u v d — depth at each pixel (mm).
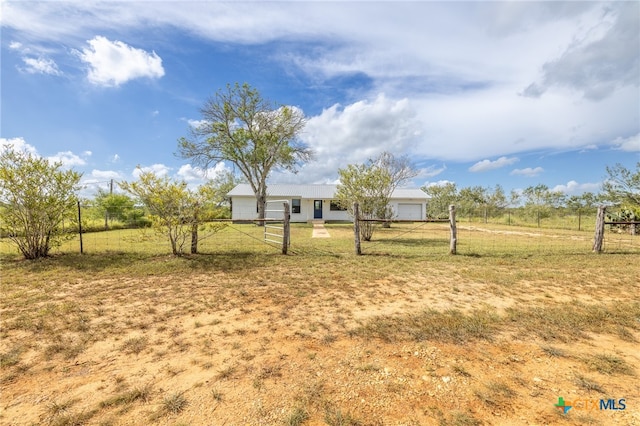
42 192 7285
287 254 8102
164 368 2523
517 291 4770
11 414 1959
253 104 19219
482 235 14430
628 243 10680
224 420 1892
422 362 2596
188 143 19109
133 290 4812
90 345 2941
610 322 3482
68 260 7105
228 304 4152
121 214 18781
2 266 6504
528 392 2174
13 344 2949
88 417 1929
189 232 7891
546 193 28000
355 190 11984
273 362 2604
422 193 28281
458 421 1865
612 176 15625
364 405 2023
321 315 3746
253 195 24953
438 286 5070
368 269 6312
